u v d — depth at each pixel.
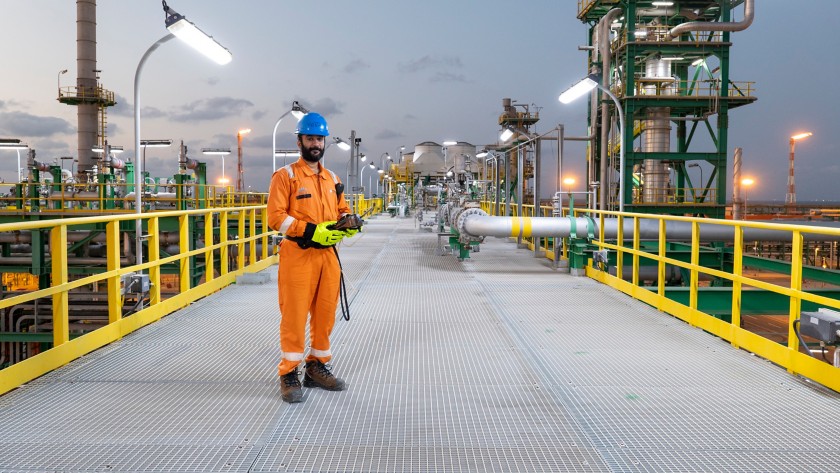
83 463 3.71
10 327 23.08
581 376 5.57
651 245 21.12
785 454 3.90
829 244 38.50
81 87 55.97
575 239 13.05
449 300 9.60
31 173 23.89
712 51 29.86
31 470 3.62
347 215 4.95
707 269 7.57
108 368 5.78
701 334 7.30
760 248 33.94
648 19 33.12
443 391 5.12
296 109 22.52
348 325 7.76
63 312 5.98
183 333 7.29
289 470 3.63
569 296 10.00
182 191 22.12
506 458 3.82
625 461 3.79
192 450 3.90
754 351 6.38
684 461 3.79
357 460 3.77
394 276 12.40
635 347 6.66
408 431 4.24
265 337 7.08
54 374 5.57
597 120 33.56
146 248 22.28
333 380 5.11
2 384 4.99
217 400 4.88
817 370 5.35
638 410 4.69
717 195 30.39
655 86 31.08
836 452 3.94
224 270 11.11
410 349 6.55
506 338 7.07
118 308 7.11
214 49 10.48
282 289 4.94
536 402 4.86
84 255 23.03
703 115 30.72
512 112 50.84
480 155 28.61
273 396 4.98
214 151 32.81
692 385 5.32
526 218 13.46
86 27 55.84
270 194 4.88
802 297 5.63
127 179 28.39
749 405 4.81
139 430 4.23
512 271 13.26
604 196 28.69
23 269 20.67
